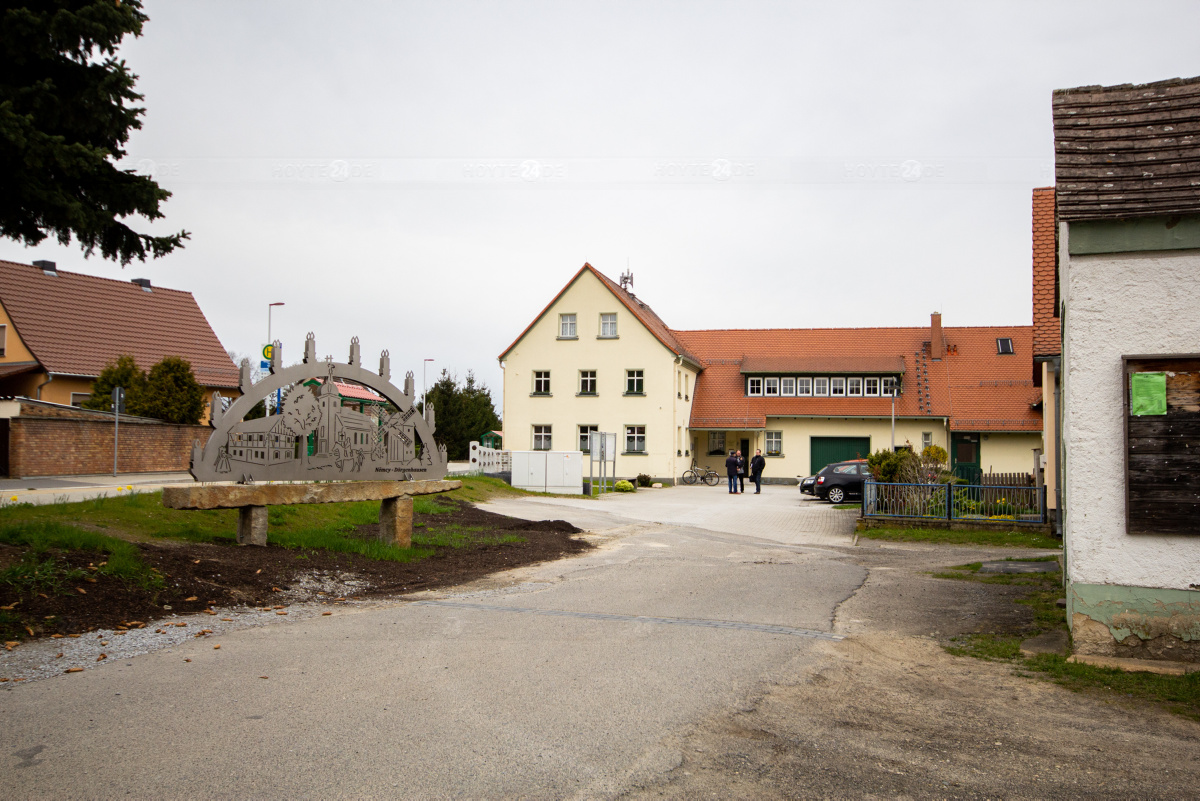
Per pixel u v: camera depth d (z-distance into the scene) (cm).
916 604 927
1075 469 675
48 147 905
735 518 2164
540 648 672
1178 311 650
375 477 1189
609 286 4206
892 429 4066
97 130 1003
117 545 827
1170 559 648
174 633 669
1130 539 658
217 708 494
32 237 1042
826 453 4294
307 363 1071
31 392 3512
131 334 3950
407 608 832
